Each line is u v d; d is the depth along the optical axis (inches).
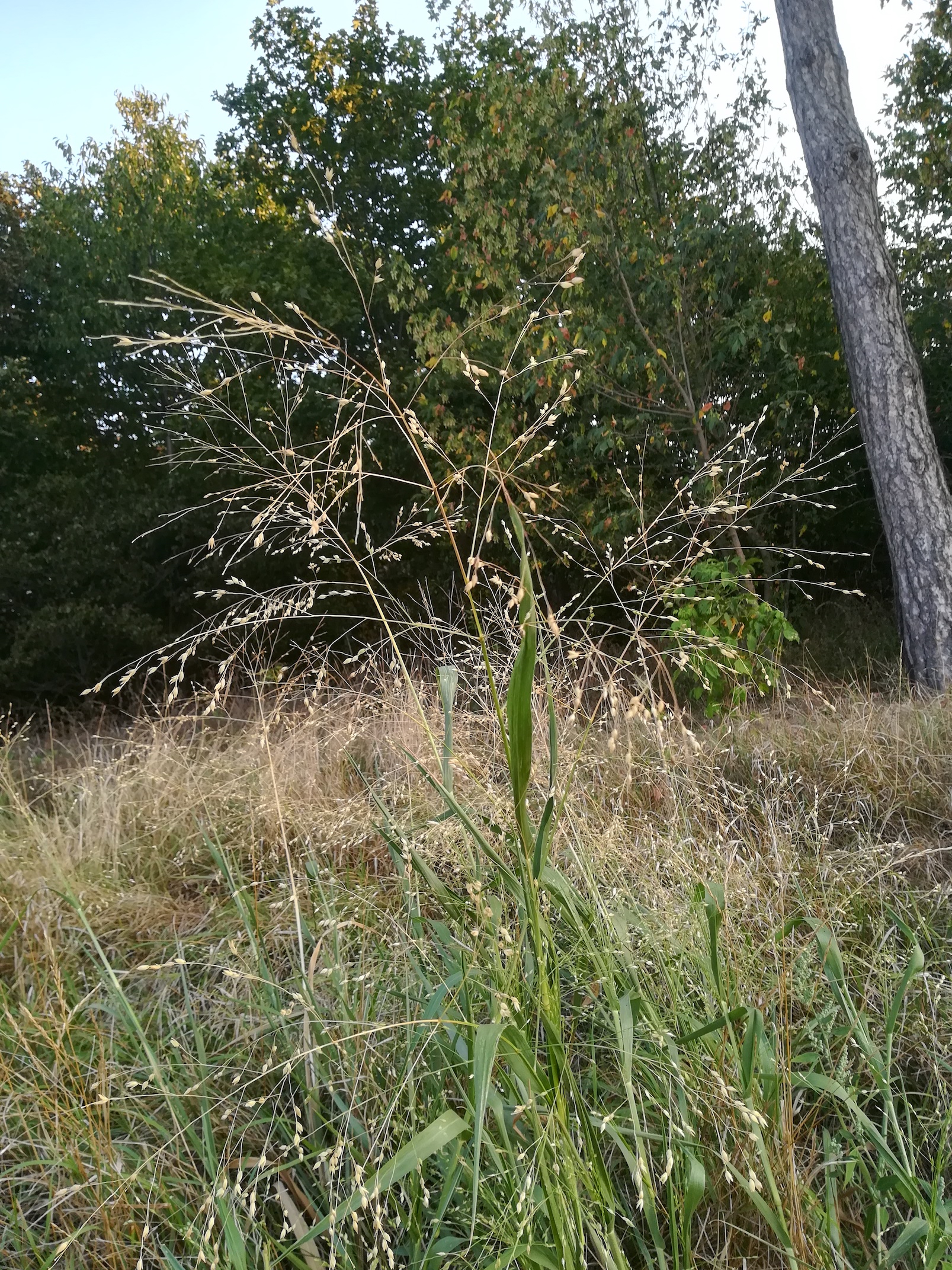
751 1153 57.4
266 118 481.7
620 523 276.7
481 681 105.1
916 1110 70.9
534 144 302.8
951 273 354.6
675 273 282.8
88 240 557.9
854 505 365.7
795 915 91.7
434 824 86.4
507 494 56.2
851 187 217.9
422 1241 59.5
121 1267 57.3
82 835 124.2
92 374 547.8
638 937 76.5
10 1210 62.0
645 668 64.2
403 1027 69.8
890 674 226.8
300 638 288.2
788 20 222.1
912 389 213.9
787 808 117.1
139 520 400.2
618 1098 68.9
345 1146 59.7
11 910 95.9
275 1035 71.2
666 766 99.1
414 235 476.1
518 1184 51.3
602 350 287.1
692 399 294.7
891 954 84.4
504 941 56.7
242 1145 68.4
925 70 347.3
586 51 293.3
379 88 483.8
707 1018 67.0
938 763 126.5
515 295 283.7
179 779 141.1
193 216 571.5
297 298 414.9
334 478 61.8
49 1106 65.5
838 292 222.1
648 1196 52.7
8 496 455.2
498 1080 56.6
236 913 100.4
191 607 394.0
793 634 175.5
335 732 119.7
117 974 87.0
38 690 367.6
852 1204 63.9
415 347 430.6
